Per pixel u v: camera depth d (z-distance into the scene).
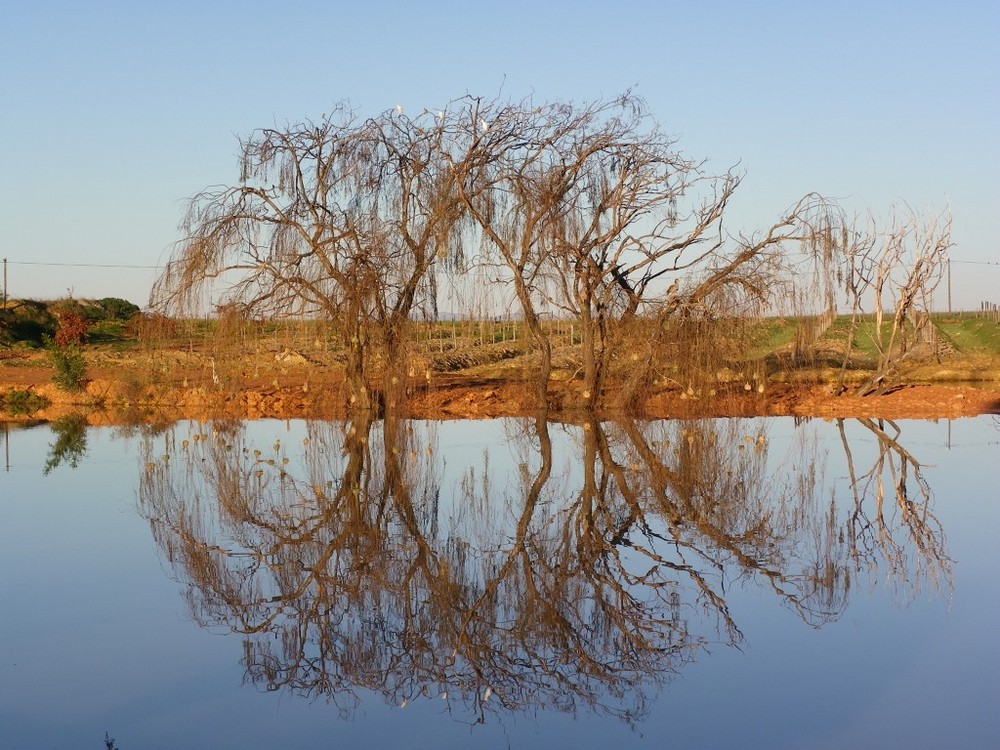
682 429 28.97
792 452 24.44
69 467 22.73
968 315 85.62
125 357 55.34
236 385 32.38
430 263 30.25
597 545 15.02
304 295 30.42
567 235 30.28
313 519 17.05
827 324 36.41
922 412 33.75
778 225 30.11
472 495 19.08
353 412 32.44
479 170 30.19
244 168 30.02
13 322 69.25
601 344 32.41
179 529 16.20
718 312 31.17
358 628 11.39
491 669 10.21
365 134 30.38
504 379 41.16
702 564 13.87
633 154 29.89
